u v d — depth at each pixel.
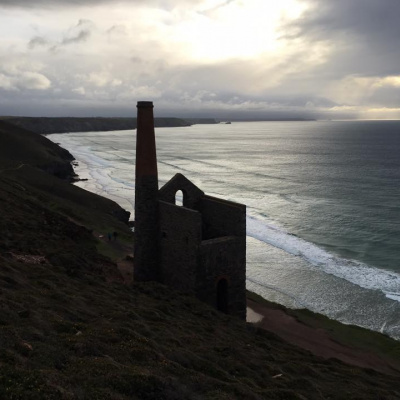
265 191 100.12
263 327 31.14
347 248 56.72
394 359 29.00
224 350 18.14
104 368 12.02
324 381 18.86
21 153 110.19
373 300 40.56
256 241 59.97
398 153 189.38
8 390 9.29
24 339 12.78
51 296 19.11
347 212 76.81
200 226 27.44
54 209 55.03
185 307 25.06
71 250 33.25
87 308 19.08
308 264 50.59
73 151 197.12
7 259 23.41
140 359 13.95
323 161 163.12
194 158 179.75
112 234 50.50
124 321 17.86
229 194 96.62
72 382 10.81
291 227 67.81
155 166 30.47
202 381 13.62
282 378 17.08
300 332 31.33
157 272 31.36
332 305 39.53
